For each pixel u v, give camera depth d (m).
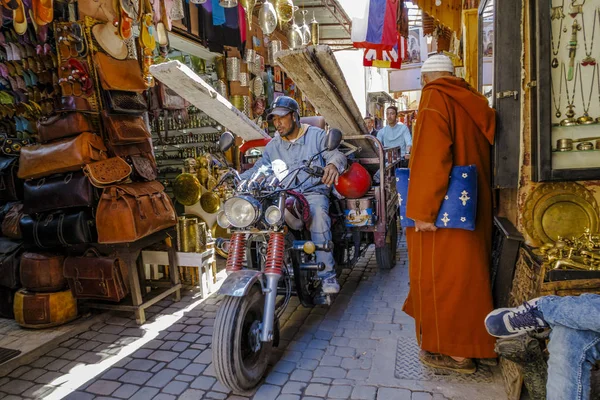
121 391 2.67
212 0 5.69
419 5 6.26
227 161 6.41
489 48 3.09
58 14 3.78
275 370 2.79
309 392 2.53
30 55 4.17
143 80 3.91
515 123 2.46
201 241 4.23
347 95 3.51
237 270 2.63
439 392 2.43
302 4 9.55
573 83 2.18
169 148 6.90
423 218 2.36
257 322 2.63
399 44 8.14
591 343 1.70
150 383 2.75
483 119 2.44
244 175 3.57
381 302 3.85
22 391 2.73
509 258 2.50
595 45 2.15
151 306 4.07
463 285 2.45
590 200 2.26
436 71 2.66
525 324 1.88
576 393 1.68
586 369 1.70
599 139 2.16
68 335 3.50
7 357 3.13
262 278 2.60
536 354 1.92
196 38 5.90
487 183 2.54
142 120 4.04
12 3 2.93
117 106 3.66
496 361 2.64
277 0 4.75
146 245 3.81
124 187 3.57
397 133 7.44
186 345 3.25
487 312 2.47
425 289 2.55
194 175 5.21
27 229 3.67
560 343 1.75
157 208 3.80
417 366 2.71
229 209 2.53
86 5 3.48
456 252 2.44
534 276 2.14
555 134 2.21
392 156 4.85
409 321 3.41
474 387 2.45
